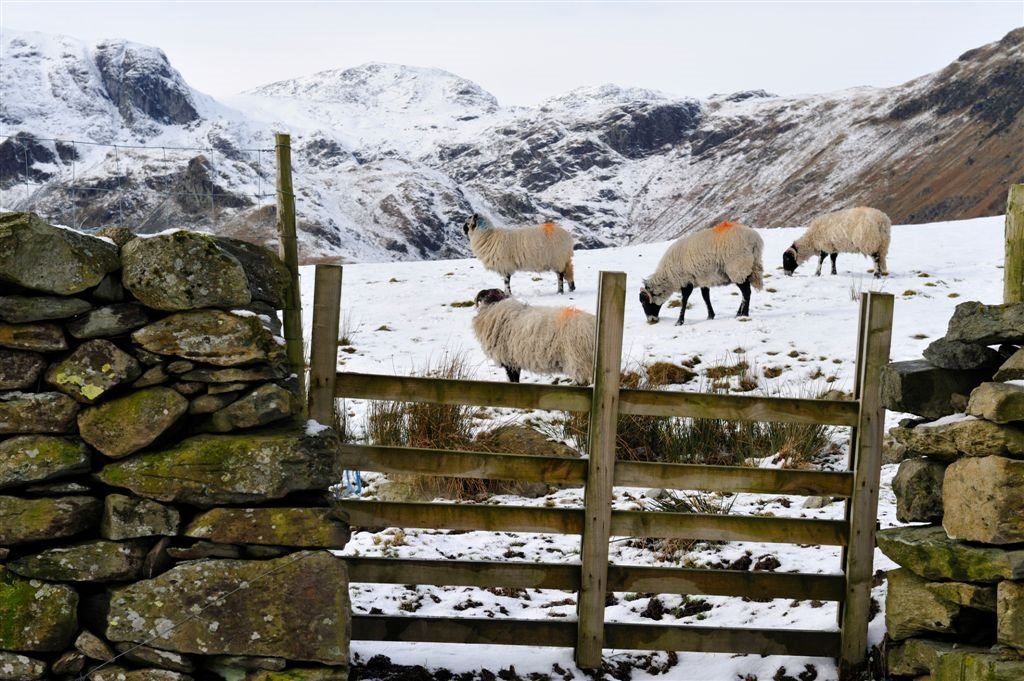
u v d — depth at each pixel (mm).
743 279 12586
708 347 11344
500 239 14875
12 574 4238
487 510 5070
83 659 4297
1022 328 4480
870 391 5160
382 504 5020
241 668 4367
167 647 4285
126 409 4250
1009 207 4770
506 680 5109
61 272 4125
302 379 5059
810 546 6379
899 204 198875
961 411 4824
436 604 5812
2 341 4168
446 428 8016
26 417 4199
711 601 5895
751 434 8070
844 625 5207
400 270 18234
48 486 4254
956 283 14672
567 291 15492
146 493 4266
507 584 5121
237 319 4312
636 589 5164
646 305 12867
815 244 15977
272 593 4316
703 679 5207
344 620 4379
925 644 4750
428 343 12188
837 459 8016
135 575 4316
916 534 4836
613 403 5039
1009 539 4344
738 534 5188
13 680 4227
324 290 4961
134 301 4344
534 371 9469
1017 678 4223
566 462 5094
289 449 4320
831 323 12164
